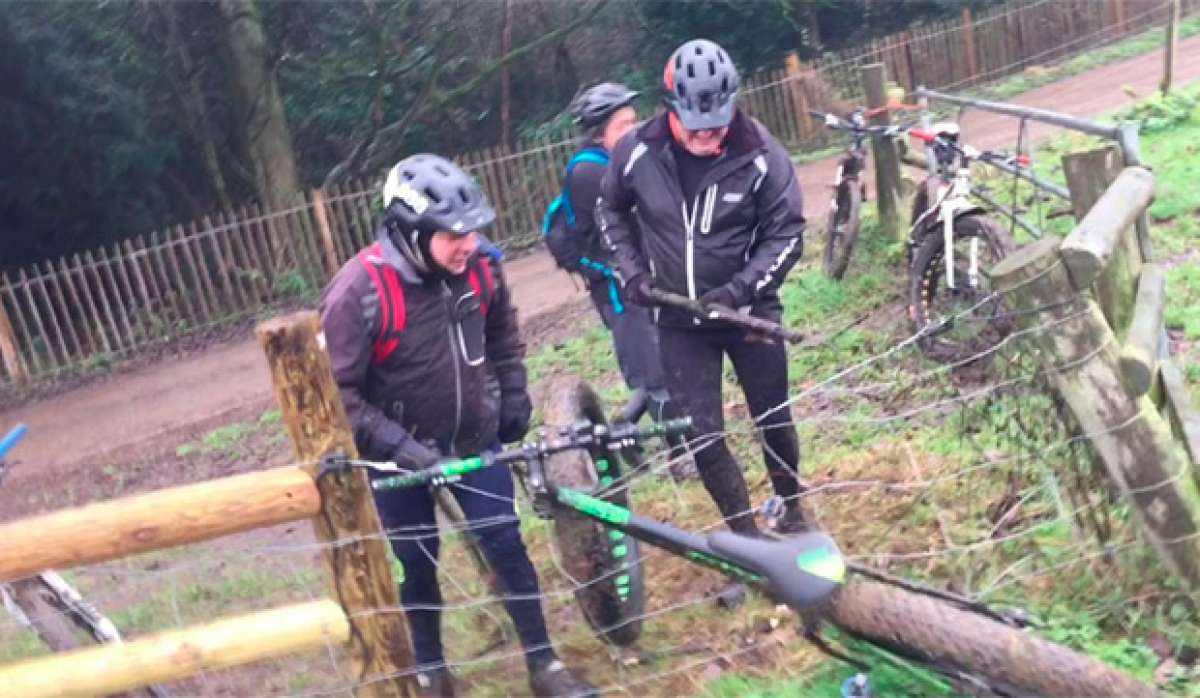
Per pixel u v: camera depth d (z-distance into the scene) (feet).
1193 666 11.64
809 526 15.21
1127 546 12.52
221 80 57.11
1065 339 11.72
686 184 13.96
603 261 18.35
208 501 9.59
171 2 53.06
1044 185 21.58
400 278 11.54
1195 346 19.83
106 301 44.32
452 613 15.42
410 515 12.64
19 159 49.03
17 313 42.98
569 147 51.55
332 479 10.02
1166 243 25.62
